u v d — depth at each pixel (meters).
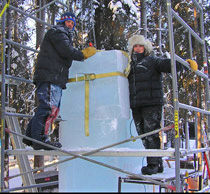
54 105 2.77
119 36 7.29
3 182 2.60
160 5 9.07
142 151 2.23
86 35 8.09
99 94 2.90
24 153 2.67
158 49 9.14
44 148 2.64
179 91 9.95
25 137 2.55
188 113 9.77
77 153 2.44
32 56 9.75
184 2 9.73
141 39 3.00
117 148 2.60
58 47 2.75
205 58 3.49
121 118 2.91
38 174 3.96
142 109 2.88
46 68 2.74
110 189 2.84
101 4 7.46
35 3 9.70
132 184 2.99
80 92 3.02
